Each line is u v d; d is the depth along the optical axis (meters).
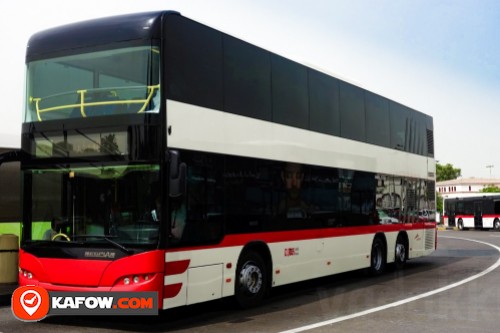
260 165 10.62
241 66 10.34
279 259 11.05
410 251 17.19
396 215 16.36
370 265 14.84
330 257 12.86
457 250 25.73
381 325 8.85
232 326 8.89
